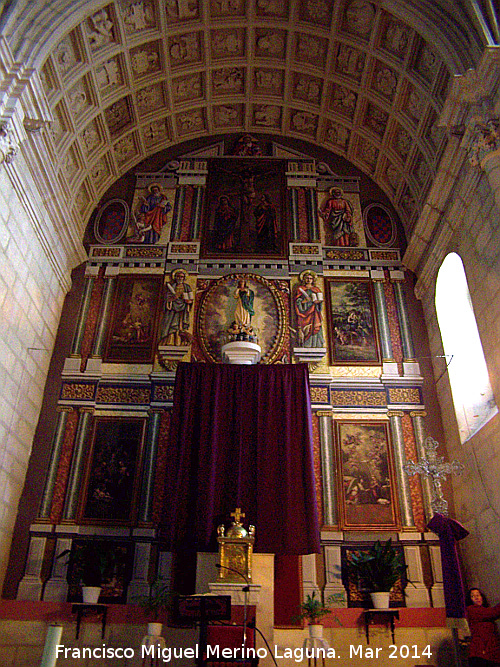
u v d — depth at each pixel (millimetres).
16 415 12086
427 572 12008
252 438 12273
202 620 8055
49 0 11812
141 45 14633
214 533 11359
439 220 13461
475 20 11141
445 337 13516
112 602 11641
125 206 16234
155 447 13117
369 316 14781
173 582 11695
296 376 12844
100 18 13086
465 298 13156
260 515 11414
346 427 13461
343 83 15734
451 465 11406
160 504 12586
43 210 12734
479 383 12289
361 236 15898
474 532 11570
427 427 13477
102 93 14578
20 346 12062
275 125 17562
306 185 16562
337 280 15227
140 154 16953
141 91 15602
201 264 15320
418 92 14000
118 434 13305
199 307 14727
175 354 14070
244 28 15297
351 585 11898
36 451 13055
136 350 14266
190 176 16641
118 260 15406
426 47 13016
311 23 14938
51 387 13750
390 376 13961
